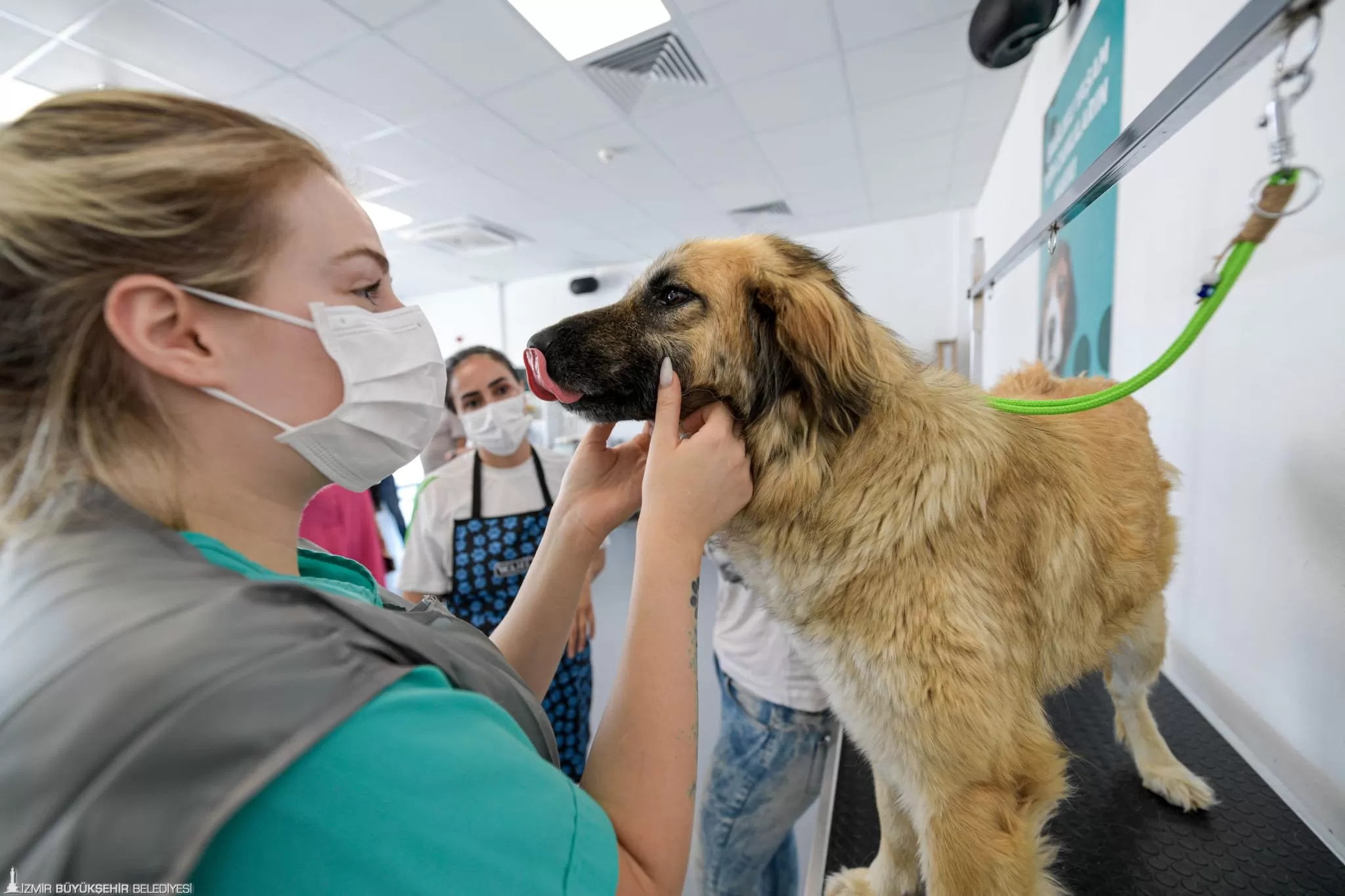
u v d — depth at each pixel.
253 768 0.32
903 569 0.90
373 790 0.36
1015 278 3.69
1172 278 1.50
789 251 1.06
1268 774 1.16
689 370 1.01
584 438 0.94
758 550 1.01
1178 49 1.45
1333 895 0.95
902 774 0.92
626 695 0.56
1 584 0.40
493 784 0.40
